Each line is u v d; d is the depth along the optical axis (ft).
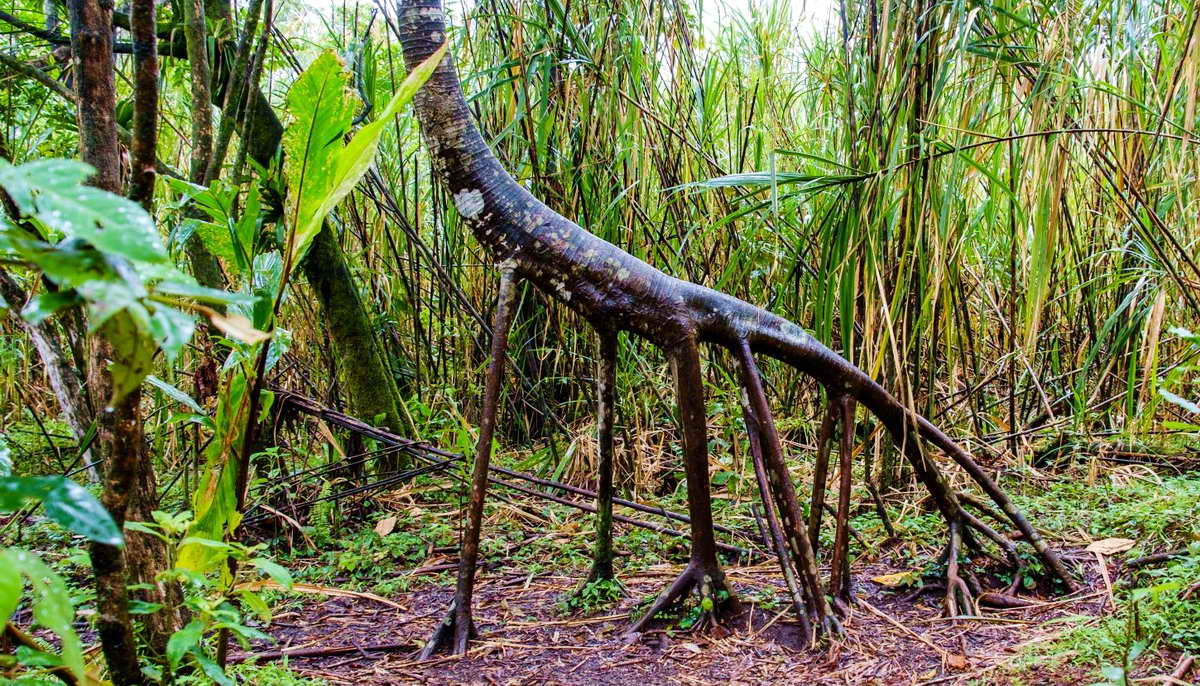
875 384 8.71
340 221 13.65
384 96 12.39
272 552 10.83
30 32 11.41
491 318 14.02
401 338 15.28
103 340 4.25
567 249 7.82
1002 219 13.15
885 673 7.09
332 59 4.59
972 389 13.10
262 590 8.91
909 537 10.36
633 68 12.14
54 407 16.14
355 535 11.36
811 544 8.69
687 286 8.10
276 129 12.32
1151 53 11.71
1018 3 11.00
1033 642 7.32
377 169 13.79
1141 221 11.08
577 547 10.80
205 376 9.24
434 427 13.65
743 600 8.45
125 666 3.89
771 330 8.33
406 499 12.67
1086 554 9.62
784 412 13.94
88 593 5.25
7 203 5.95
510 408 14.96
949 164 10.57
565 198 12.28
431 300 14.48
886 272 10.57
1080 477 12.54
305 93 4.68
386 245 14.96
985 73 11.05
